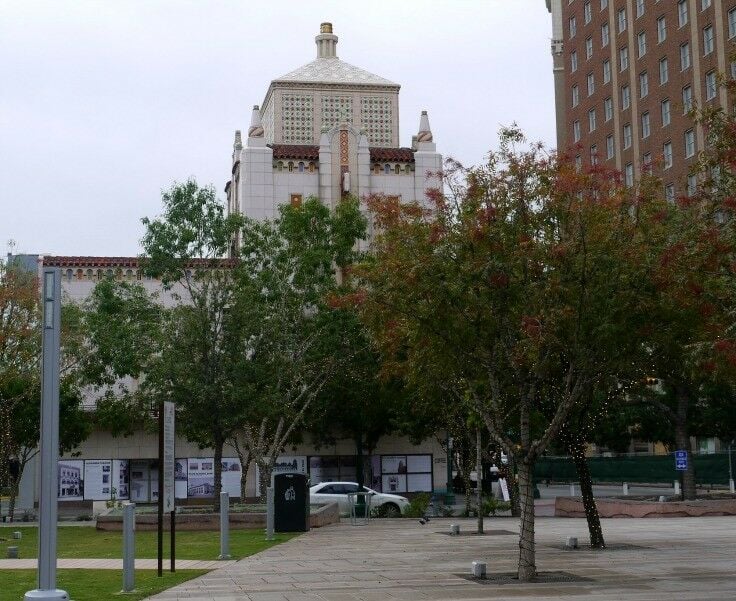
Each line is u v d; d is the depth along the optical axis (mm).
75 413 42469
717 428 51875
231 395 32438
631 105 77625
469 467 37250
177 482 48656
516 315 17078
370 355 38875
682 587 15297
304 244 38938
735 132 14547
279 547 23703
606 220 16859
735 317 15633
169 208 35625
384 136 116875
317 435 48938
